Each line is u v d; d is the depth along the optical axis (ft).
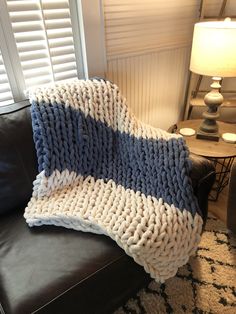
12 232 3.14
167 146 3.44
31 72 4.30
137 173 3.47
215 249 4.31
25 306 2.31
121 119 3.83
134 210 2.95
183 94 6.80
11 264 2.71
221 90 6.70
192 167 3.32
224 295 3.64
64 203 3.20
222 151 4.51
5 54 3.92
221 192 5.58
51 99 3.50
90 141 3.60
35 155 3.51
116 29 4.80
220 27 4.05
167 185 3.16
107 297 2.91
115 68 5.14
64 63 4.60
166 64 5.95
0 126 3.35
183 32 5.87
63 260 2.69
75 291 2.50
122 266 2.79
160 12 5.21
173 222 2.86
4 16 3.72
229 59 4.18
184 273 3.94
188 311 3.48
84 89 3.75
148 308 3.54
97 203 3.12
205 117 4.91
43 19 4.01
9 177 3.36
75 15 4.36
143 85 5.77
